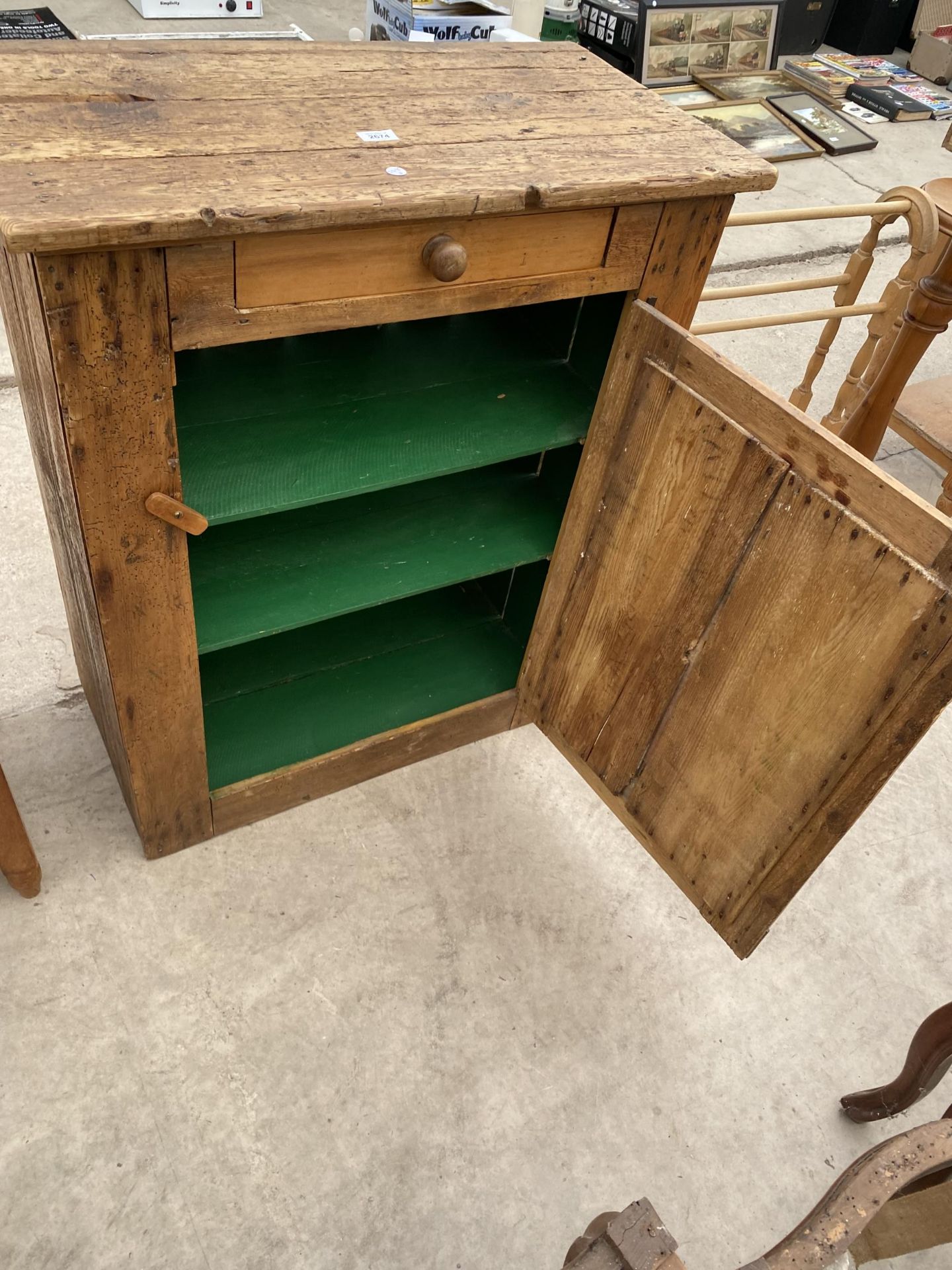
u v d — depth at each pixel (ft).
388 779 6.91
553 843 6.73
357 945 5.96
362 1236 4.85
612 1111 5.47
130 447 3.98
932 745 7.93
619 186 4.18
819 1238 2.96
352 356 5.60
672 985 6.08
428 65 5.17
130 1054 5.31
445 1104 5.37
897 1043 5.99
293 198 3.61
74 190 3.42
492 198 3.91
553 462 6.51
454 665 7.24
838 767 4.41
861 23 19.43
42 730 6.77
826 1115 5.63
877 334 8.46
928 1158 3.14
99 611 4.51
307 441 4.94
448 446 5.10
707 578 4.80
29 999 5.44
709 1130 5.48
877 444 8.63
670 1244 2.79
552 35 15.79
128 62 4.60
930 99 18.12
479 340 5.95
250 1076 5.32
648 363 4.73
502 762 7.18
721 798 5.18
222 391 5.17
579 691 6.14
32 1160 4.88
